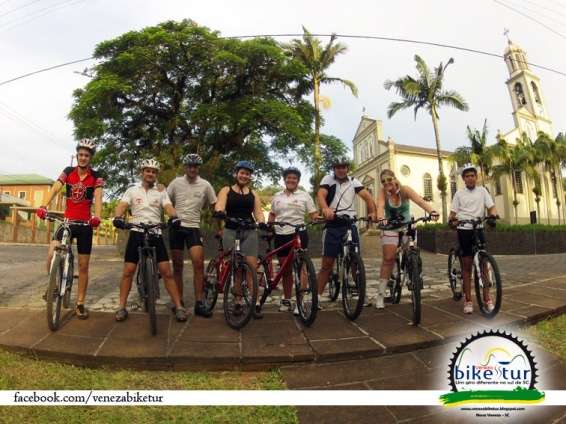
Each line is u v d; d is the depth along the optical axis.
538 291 5.37
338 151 20.36
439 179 21.08
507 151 24.44
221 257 4.40
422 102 21.33
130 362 3.17
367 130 35.34
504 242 17.86
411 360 3.31
